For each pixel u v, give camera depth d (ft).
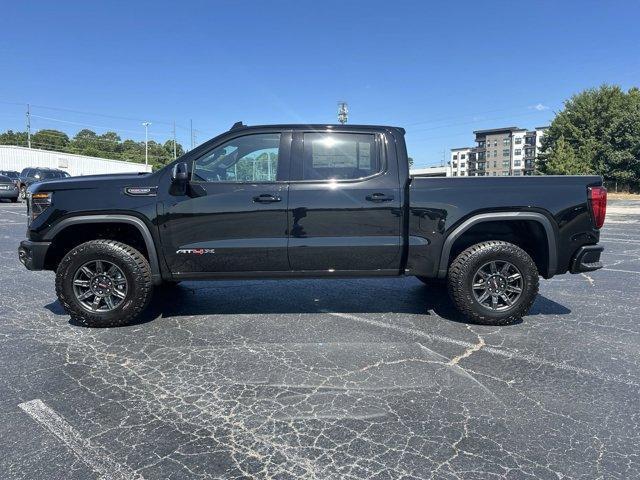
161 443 8.50
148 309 16.99
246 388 10.67
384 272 14.80
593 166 179.73
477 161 419.54
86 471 7.68
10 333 14.26
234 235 14.32
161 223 14.19
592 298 18.99
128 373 11.44
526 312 15.02
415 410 9.70
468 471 7.72
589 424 9.20
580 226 14.73
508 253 14.73
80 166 173.06
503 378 11.23
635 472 7.71
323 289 20.18
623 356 12.64
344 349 13.05
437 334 14.33
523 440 8.63
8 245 32.83
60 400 10.07
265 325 15.16
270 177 14.48
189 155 14.43
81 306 14.57
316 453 8.21
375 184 14.43
